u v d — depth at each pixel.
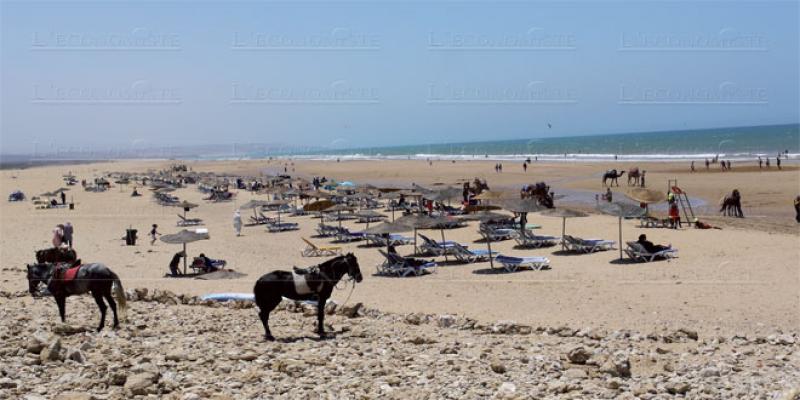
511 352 11.48
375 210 44.44
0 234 35.22
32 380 8.63
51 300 17.19
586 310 16.44
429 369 10.09
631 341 12.68
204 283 21.25
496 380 9.35
